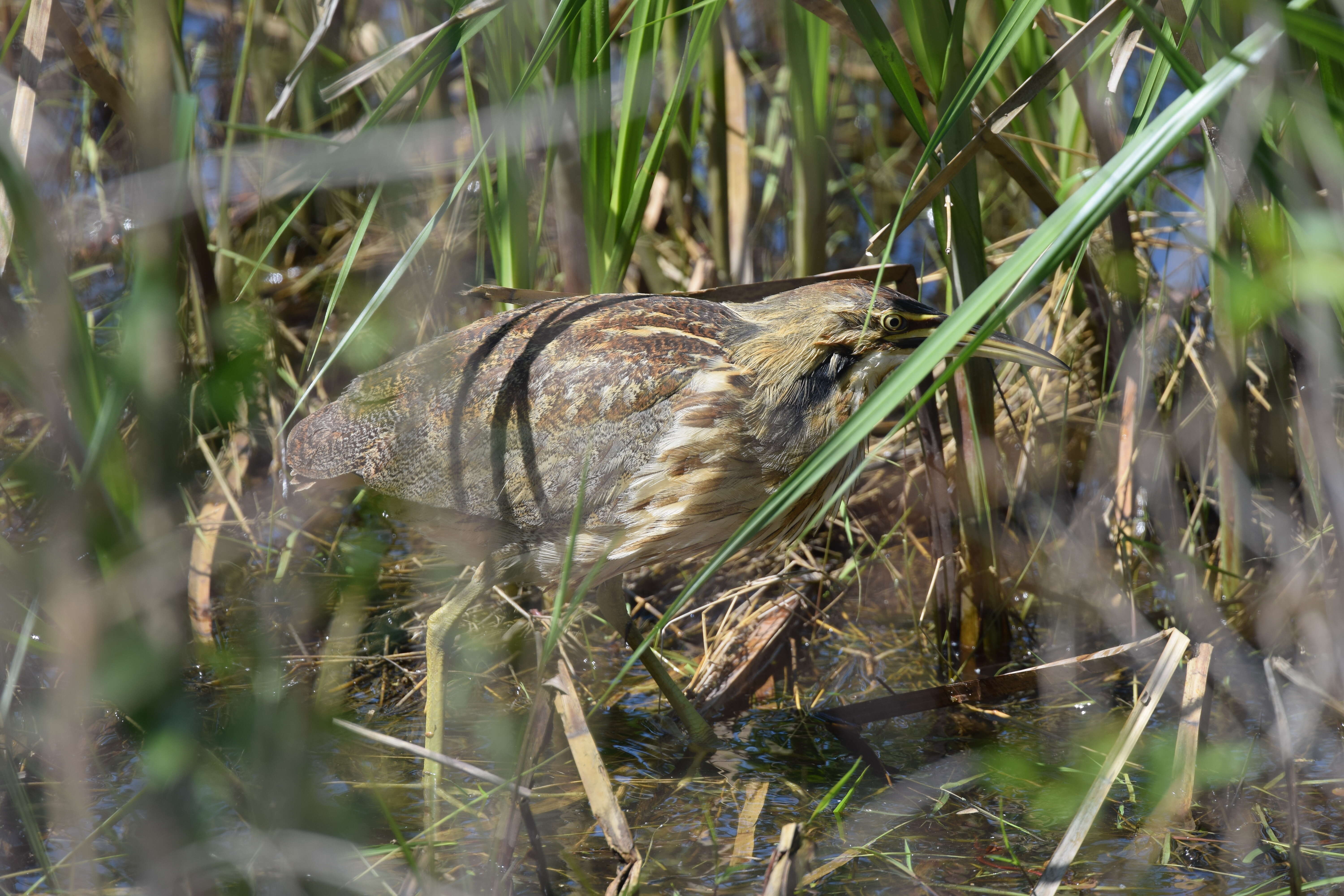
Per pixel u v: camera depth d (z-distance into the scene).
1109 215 7.68
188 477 8.13
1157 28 4.32
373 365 8.83
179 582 4.46
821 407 7.68
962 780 6.92
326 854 5.15
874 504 9.74
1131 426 8.20
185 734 4.27
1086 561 8.42
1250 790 6.59
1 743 5.48
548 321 7.71
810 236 9.77
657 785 6.90
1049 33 7.24
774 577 8.41
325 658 7.11
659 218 11.89
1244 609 7.96
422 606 8.70
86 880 5.54
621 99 9.83
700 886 5.84
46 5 6.15
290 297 10.80
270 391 9.16
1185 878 5.84
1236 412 7.81
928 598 8.51
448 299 9.35
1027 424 8.79
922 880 5.87
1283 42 5.10
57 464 7.69
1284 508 8.09
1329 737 7.11
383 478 7.85
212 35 11.54
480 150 6.21
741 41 12.59
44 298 4.48
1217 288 7.59
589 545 7.55
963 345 7.66
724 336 7.69
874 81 13.36
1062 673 8.00
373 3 10.24
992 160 12.51
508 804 5.51
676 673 8.27
